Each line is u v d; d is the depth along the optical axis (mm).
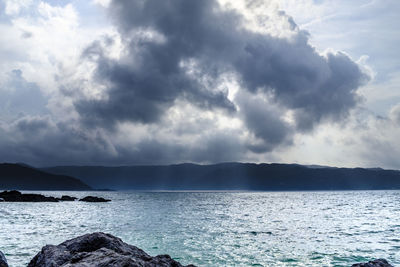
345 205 102688
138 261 11422
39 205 102875
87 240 15359
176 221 52031
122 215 64500
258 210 81062
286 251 26891
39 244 29203
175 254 25656
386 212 70812
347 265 22172
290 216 62125
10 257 23391
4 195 135250
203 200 159500
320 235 35969
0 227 42375
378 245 29578
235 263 22750
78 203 120750
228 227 43688
